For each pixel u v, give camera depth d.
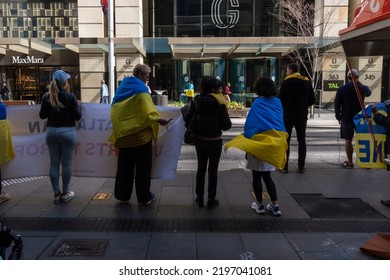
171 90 26.44
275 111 5.23
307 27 22.64
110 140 5.63
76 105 5.61
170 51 24.97
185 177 7.23
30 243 4.36
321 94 21.98
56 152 5.75
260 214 5.32
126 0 23.16
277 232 4.72
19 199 5.96
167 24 26.39
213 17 26.16
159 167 6.06
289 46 22.33
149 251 4.18
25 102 15.16
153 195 5.85
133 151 5.53
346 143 7.95
